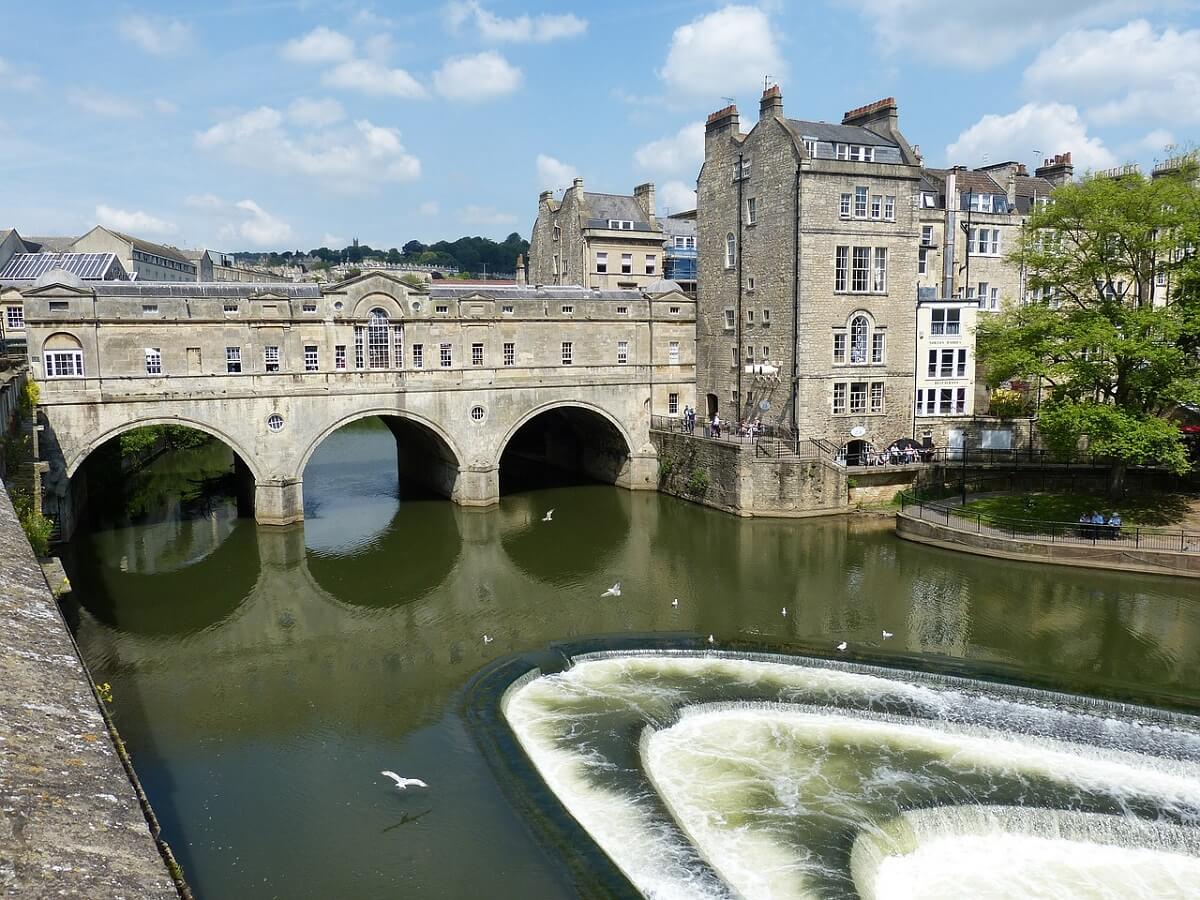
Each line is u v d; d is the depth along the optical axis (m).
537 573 40.03
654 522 48.44
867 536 43.78
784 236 50.00
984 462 48.91
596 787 20.91
